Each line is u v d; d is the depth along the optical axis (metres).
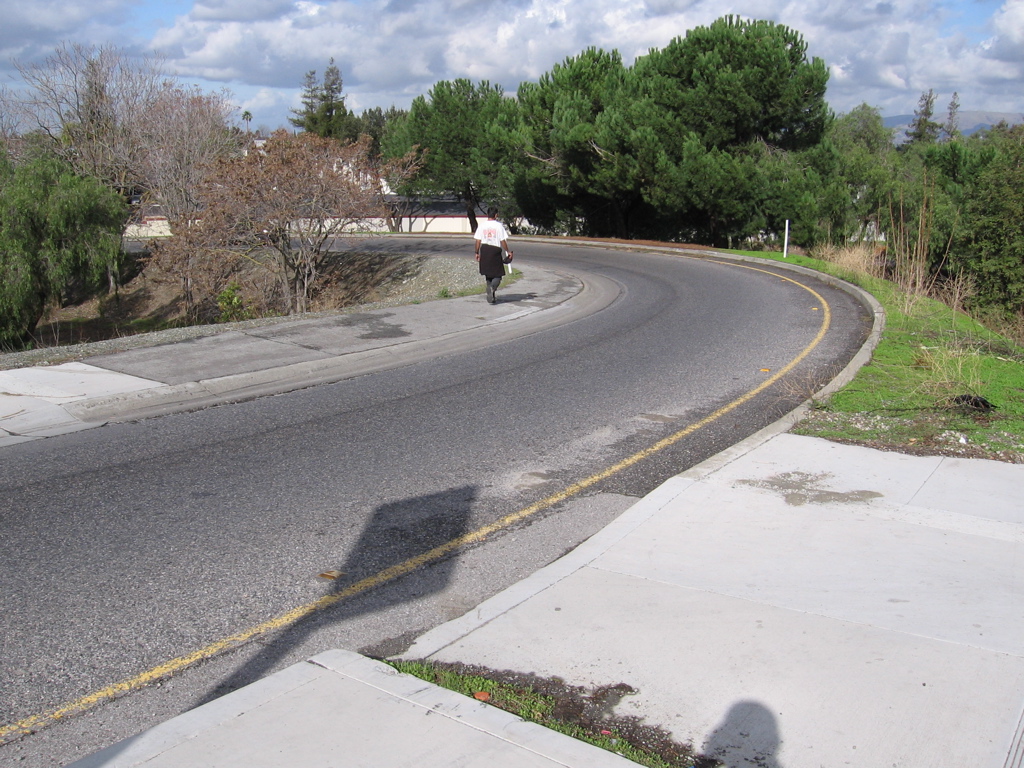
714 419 8.02
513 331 13.45
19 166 26.14
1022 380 8.80
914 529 5.15
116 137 30.12
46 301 25.44
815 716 3.26
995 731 3.15
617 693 3.45
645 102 31.38
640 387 9.36
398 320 13.83
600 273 22.23
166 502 5.86
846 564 4.68
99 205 25.67
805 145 32.84
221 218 21.92
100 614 4.27
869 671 3.56
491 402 8.76
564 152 34.44
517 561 4.96
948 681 3.48
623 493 6.09
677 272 22.20
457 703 3.37
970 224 19.80
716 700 3.38
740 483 6.00
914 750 3.05
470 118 43.91
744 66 30.97
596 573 4.61
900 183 26.72
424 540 5.25
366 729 3.19
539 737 3.13
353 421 8.04
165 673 3.75
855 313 14.56
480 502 5.89
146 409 8.59
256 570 4.79
